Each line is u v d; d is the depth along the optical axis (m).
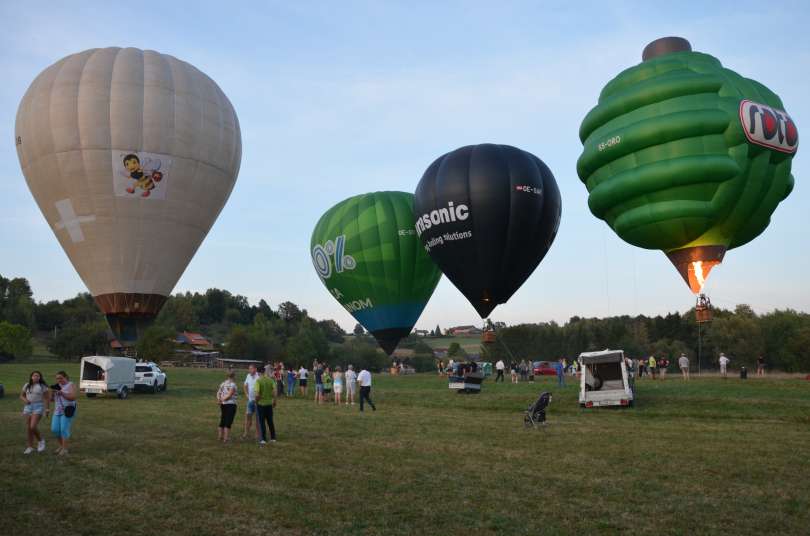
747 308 71.56
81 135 28.11
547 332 71.94
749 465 10.14
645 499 7.96
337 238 32.19
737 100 22.44
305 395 27.11
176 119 29.42
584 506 7.64
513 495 8.22
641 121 23.16
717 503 7.73
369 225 31.61
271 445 12.34
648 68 24.23
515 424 16.03
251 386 13.28
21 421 16.33
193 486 8.74
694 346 72.69
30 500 7.98
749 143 22.17
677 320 79.62
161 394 28.83
